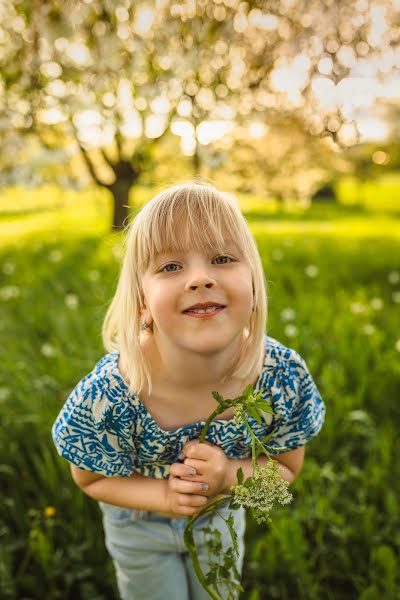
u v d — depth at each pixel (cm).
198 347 114
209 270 116
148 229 119
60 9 251
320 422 147
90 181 848
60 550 202
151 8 248
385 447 233
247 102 288
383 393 287
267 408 110
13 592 188
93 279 509
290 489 221
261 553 200
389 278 540
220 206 121
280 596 189
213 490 129
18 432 257
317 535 196
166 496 136
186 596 164
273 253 667
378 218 1366
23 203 1259
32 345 360
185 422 135
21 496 229
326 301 430
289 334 334
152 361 130
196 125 289
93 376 135
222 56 270
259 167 766
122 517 153
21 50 285
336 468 241
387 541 201
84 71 305
